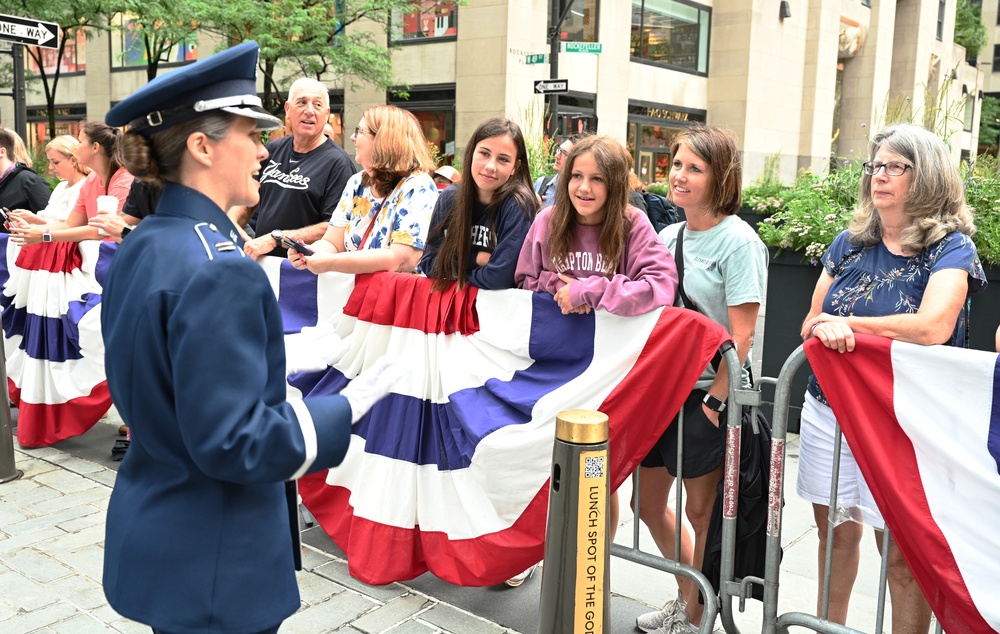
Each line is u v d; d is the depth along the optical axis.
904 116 7.98
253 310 1.60
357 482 3.60
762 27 26.42
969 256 2.54
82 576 3.52
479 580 3.30
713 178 2.96
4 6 14.30
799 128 29.52
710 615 2.93
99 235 4.82
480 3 19.61
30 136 30.16
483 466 3.25
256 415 1.57
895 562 2.79
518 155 3.31
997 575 2.37
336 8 18.30
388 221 3.74
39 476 4.70
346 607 3.34
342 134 22.48
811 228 5.30
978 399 2.38
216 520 1.69
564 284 3.11
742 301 2.92
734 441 2.85
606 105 22.34
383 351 3.62
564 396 3.09
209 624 1.67
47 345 5.09
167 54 24.28
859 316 2.74
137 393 1.65
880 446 2.53
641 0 23.38
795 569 3.78
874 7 31.95
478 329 3.37
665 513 3.31
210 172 1.74
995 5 58.34
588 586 2.43
